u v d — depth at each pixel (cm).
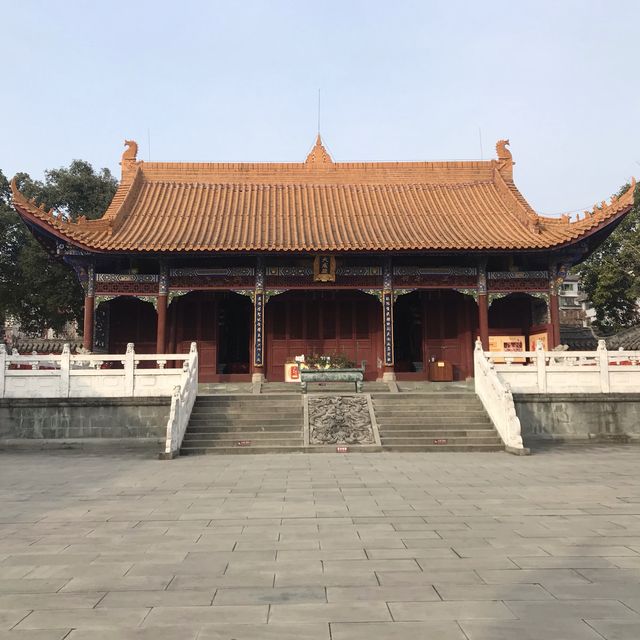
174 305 3325
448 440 2083
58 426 2219
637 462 1734
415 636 522
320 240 2931
